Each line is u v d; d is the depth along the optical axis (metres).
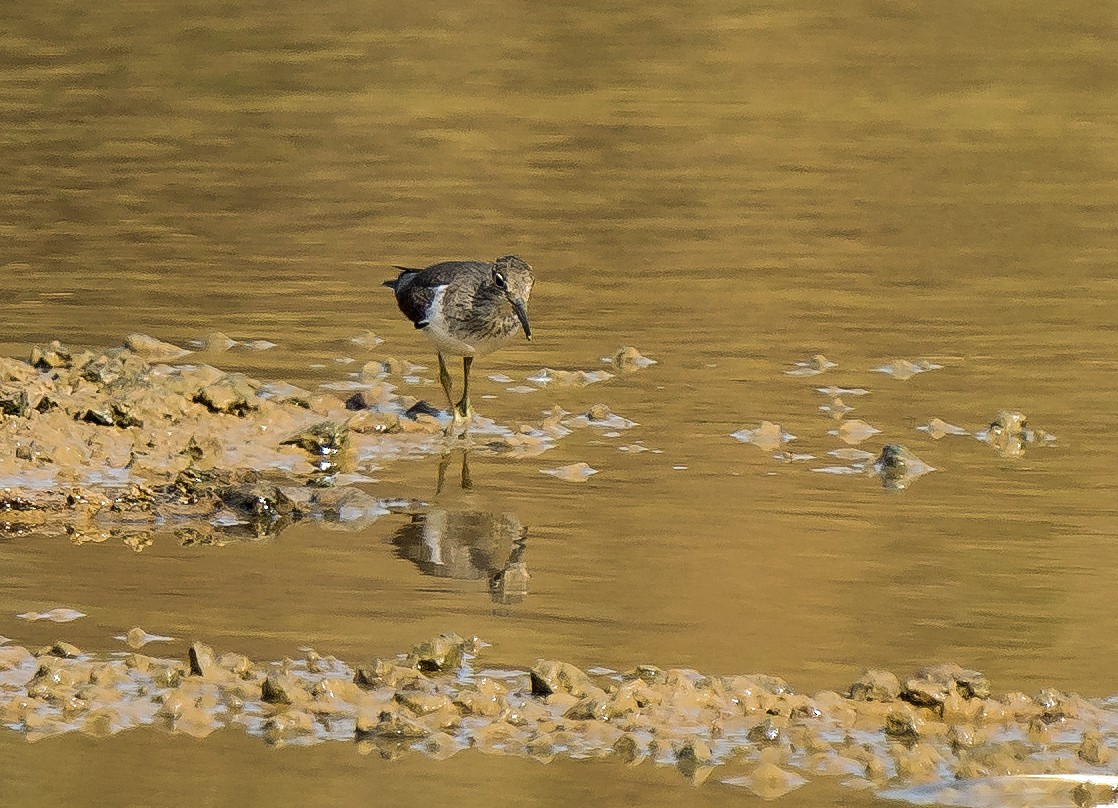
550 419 15.10
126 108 28.73
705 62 32.25
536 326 18.17
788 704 9.24
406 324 18.31
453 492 13.22
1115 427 14.97
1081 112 28.69
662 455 14.16
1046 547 11.90
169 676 9.58
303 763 8.66
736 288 19.61
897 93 29.94
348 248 21.12
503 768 8.63
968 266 20.58
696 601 10.86
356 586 11.12
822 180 24.75
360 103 29.14
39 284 19.31
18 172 24.67
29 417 14.00
